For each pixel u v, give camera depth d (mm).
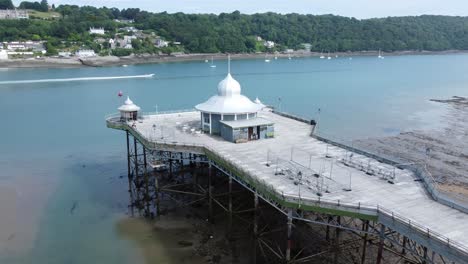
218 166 49906
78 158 80312
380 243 34719
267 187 38406
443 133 97562
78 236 50438
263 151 50938
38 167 75062
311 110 125562
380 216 33438
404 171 43531
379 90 169125
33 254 46438
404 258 38469
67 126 105500
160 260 44812
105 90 161000
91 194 63188
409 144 87938
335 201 35562
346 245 43906
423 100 144750
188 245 47688
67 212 57062
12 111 123750
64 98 144375
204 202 57625
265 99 143750
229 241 47969
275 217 50688
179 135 58656
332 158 48125
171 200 60000
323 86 179875
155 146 53469
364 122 109625
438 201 36188
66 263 44719
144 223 53438
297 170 43656
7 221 54156
